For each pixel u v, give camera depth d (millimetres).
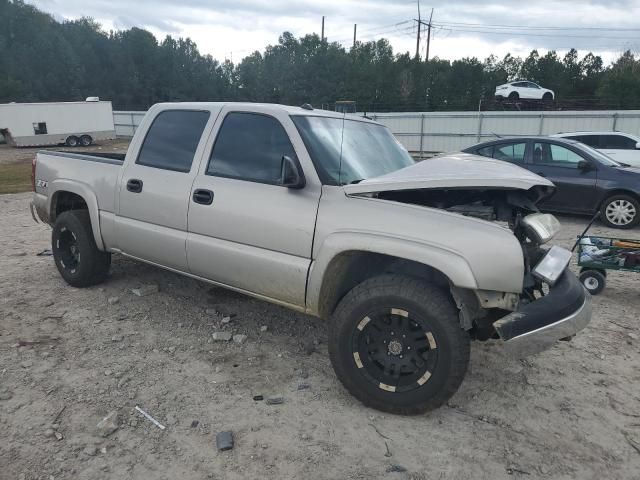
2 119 33250
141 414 3180
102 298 4969
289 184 3373
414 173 3334
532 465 2828
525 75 72438
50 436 2945
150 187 4301
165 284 5367
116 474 2678
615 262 5406
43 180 5352
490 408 3352
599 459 2889
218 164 3965
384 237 3121
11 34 94625
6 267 6004
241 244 3748
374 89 70750
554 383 3666
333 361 3320
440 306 2998
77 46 96375
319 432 3064
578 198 9391
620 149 13281
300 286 3473
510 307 2994
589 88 68750
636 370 3867
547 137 9867
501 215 3289
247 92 82625
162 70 98062
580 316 3016
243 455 2850
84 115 36438
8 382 3480
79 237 4984
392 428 3117
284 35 79375
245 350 4043
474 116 32219
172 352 3969
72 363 3760
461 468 2795
